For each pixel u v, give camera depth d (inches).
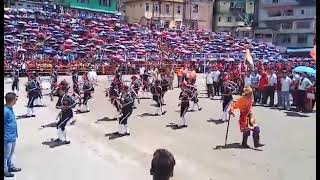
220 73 1039.0
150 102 946.1
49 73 1359.5
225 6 3312.0
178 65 1636.3
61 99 581.0
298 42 3002.0
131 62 1636.3
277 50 2719.0
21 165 444.8
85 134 614.5
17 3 2233.0
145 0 2817.4
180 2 2972.4
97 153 511.2
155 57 1849.2
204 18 3112.7
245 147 548.7
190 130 653.9
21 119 711.1
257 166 467.2
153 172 183.3
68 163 462.3
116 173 432.5
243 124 542.9
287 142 572.7
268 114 799.7
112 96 705.6
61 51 1636.3
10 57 1386.6
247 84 934.4
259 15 3211.1
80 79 1186.0
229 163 478.3
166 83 888.9
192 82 977.5
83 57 1626.5
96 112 802.8
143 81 1062.4
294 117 772.0
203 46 2433.6
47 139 573.6
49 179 400.8
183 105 672.4
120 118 610.9
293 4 3011.8
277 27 3102.9
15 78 971.3
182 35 2551.7
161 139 591.5
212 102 952.3
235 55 2124.8
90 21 2301.9
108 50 1801.2
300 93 827.4
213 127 677.3
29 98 734.5
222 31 3265.3
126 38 2217.0
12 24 1841.8
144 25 2637.8
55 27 2007.9
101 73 1497.3
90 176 417.1
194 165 469.4
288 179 415.2
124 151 524.4
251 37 3176.7
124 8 3046.3
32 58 1444.4
